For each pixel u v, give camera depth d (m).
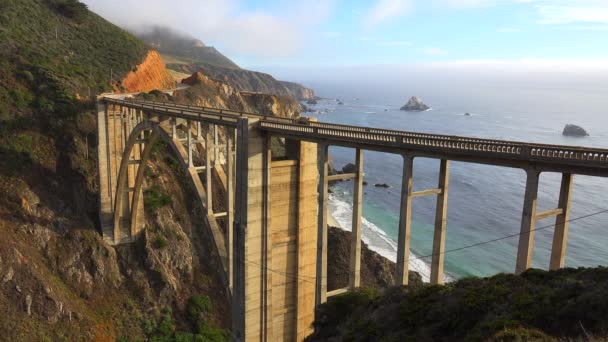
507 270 55.31
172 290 49.16
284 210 29.70
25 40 68.12
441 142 19.20
